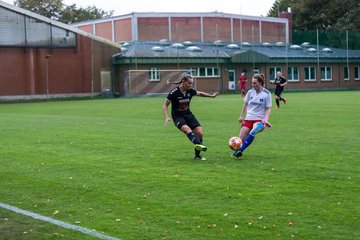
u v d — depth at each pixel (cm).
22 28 5894
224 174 1207
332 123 2356
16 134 2144
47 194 1063
